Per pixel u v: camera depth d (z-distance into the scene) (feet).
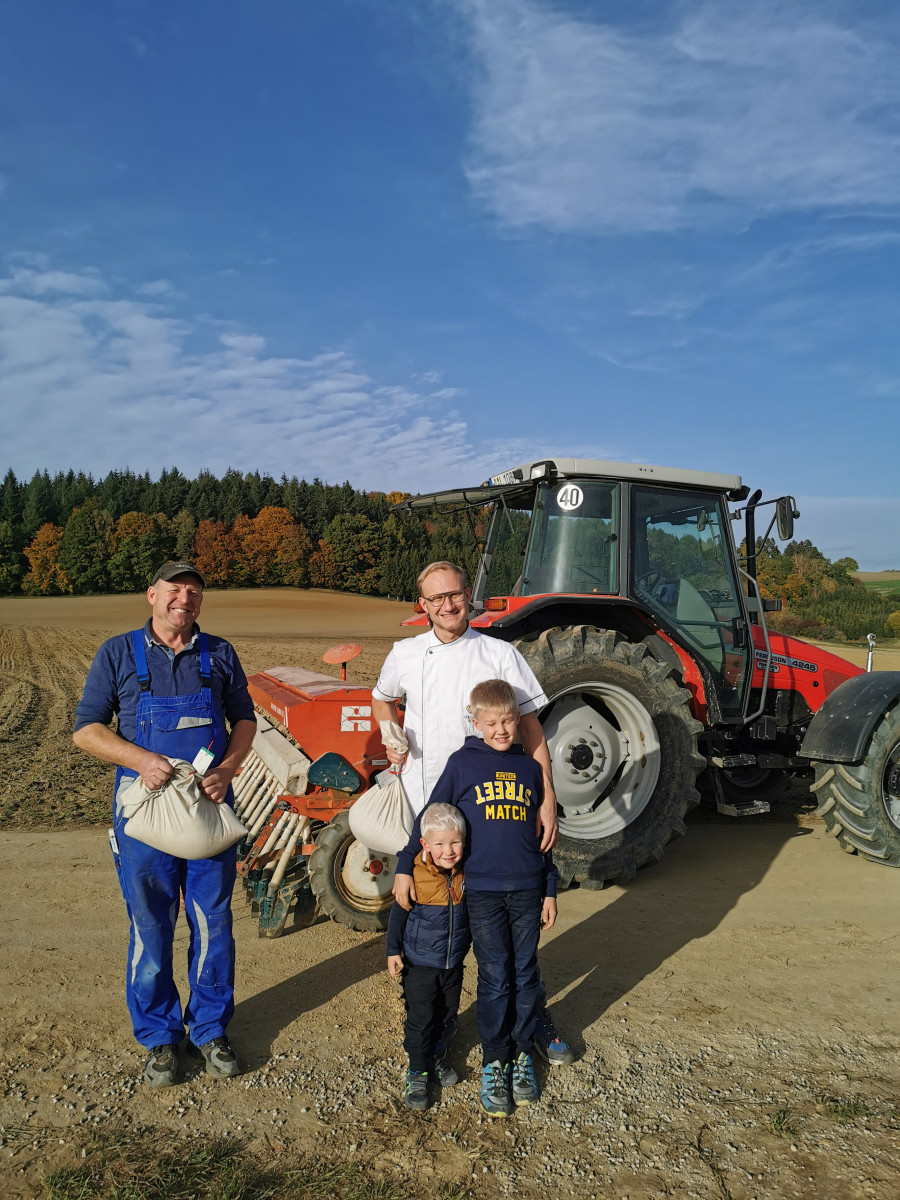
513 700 9.13
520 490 18.44
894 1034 10.39
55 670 67.46
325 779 13.38
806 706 20.39
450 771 9.30
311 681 17.17
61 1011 11.03
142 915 9.50
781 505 18.56
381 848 10.38
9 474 392.68
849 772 17.06
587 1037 10.34
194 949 9.86
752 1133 8.42
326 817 13.62
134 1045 10.22
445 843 8.70
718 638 18.25
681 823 16.02
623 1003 11.21
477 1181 7.75
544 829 9.29
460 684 10.01
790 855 18.06
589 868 15.34
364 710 14.06
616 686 15.81
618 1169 7.91
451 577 9.91
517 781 9.17
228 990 9.87
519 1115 8.80
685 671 17.40
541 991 9.77
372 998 11.46
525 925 9.10
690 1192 7.58
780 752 20.10
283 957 12.84
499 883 8.92
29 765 28.55
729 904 15.02
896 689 16.85
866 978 11.96
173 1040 9.61
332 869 13.30
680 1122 8.63
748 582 19.66
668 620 17.69
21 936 13.58
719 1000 11.29
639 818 15.85
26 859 17.70
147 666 9.70
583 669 15.62
